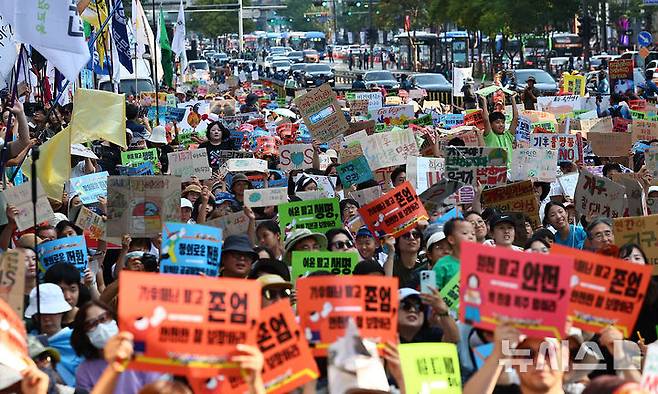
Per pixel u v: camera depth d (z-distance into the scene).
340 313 13.66
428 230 23.73
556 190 34.56
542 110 63.03
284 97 106.94
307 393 14.27
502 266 12.56
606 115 62.75
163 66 78.44
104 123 33.88
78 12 30.92
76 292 19.48
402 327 17.67
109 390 11.45
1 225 23.86
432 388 14.98
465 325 15.95
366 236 24.50
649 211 30.97
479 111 45.00
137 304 11.59
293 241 23.59
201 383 12.02
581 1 140.62
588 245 24.11
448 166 32.06
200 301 11.69
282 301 12.80
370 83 127.31
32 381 13.38
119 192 23.75
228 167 37.31
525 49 171.00
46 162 28.84
